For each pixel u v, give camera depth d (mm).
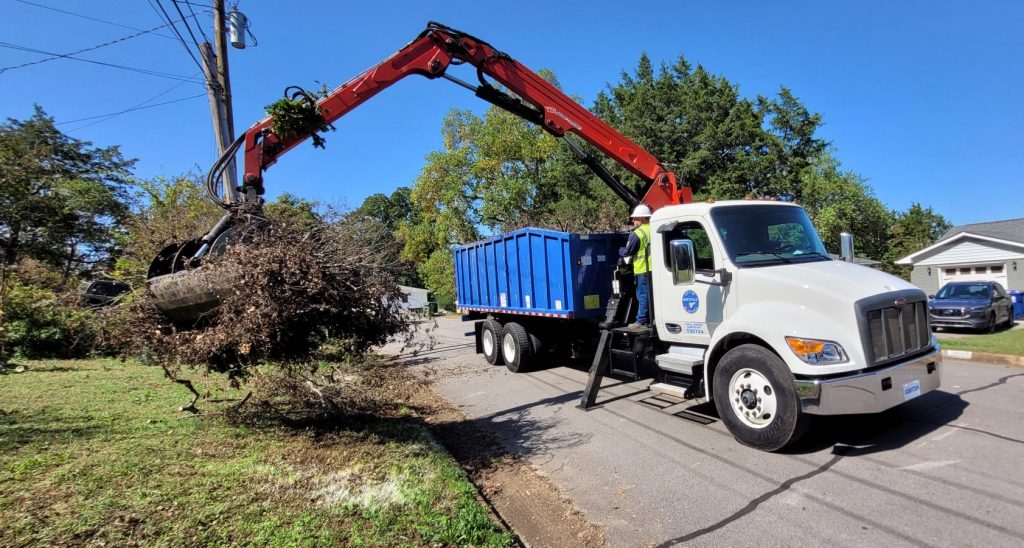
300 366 5430
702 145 30297
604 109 37250
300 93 6422
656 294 6387
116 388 7250
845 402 4352
